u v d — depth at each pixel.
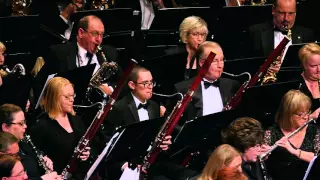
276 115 36.97
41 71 40.69
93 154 37.44
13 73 42.22
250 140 32.66
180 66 42.22
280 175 36.47
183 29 43.44
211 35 47.91
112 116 38.34
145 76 38.66
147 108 39.16
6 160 29.47
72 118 37.34
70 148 36.69
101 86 41.56
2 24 45.25
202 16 47.44
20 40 46.12
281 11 46.50
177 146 36.03
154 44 47.69
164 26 47.03
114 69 42.00
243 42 48.44
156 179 37.59
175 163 37.78
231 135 33.06
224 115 36.16
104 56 43.97
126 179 35.28
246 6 47.81
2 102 36.94
